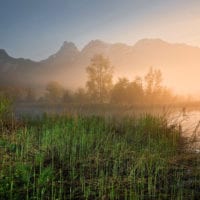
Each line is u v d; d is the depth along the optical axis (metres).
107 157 10.12
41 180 7.43
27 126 13.97
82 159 9.73
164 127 14.88
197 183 8.26
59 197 6.91
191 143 13.05
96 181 8.05
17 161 8.86
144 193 7.48
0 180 7.32
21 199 6.81
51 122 14.77
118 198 7.15
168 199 7.19
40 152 9.93
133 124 15.91
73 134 12.30
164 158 10.16
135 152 10.80
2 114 14.20
